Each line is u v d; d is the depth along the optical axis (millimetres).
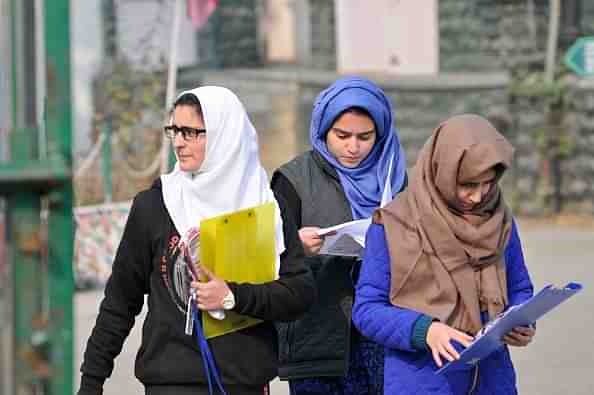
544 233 40406
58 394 8008
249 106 44719
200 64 44250
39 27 7777
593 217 44094
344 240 12742
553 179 44625
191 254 10844
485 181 10789
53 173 7625
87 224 29109
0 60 7773
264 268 11055
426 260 11023
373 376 13398
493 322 10461
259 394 11133
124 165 34875
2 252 7984
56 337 7980
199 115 11016
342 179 13539
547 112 44344
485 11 44938
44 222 8016
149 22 43688
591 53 36906
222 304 10703
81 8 43281
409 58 45219
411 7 45062
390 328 10938
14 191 7805
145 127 41906
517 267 11562
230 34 44719
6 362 7980
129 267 11125
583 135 44312
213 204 11023
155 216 11000
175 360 10875
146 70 43375
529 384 20172
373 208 13531
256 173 11328
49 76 7738
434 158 11023
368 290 11289
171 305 10922
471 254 10977
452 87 44906
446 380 11102
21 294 7922
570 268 32062
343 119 13445
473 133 10773
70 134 7805
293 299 11070
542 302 10141
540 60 44844
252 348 11016
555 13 43781
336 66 45281
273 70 44969
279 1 45219
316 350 13195
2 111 7777
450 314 10945
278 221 11281
